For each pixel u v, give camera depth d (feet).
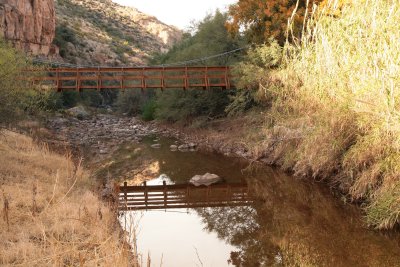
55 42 226.17
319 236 26.63
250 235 27.22
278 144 49.03
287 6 68.54
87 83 184.75
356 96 32.42
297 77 46.26
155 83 111.04
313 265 21.43
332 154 36.86
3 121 43.91
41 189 29.07
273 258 22.98
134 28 461.78
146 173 49.29
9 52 41.91
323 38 37.47
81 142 75.61
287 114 49.47
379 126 29.84
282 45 68.59
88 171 42.60
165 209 34.24
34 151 43.98
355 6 34.81
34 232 21.07
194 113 89.97
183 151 65.82
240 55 81.51
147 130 101.55
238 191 40.01
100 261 17.81
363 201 31.35
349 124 34.81
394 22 30.50
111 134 92.12
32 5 188.03
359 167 33.37
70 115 124.67
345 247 24.48
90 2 463.42
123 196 38.32
